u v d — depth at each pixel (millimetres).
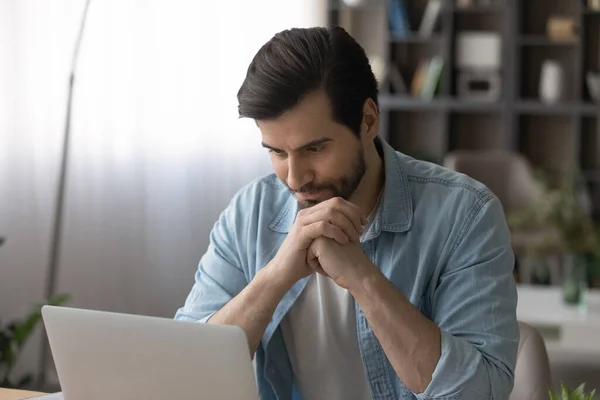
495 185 6930
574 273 5039
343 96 1864
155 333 1683
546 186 6734
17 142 5832
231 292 2258
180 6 6402
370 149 2129
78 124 5996
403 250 2094
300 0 6770
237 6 6543
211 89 6527
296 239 1998
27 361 5664
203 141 6531
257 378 2232
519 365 2463
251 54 6598
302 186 1938
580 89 7473
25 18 5785
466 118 7938
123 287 6273
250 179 6680
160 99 6387
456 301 1998
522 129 7855
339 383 2199
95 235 6137
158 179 6422
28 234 5895
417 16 7812
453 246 2045
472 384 1878
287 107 1834
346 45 1896
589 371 3656
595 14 7609
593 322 4758
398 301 1926
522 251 6469
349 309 2145
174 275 6496
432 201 2102
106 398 1774
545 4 7730
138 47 6258
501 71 7668
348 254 1960
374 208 2168
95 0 5988
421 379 1905
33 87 5852
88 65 6012
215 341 1639
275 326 2164
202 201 6555
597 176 7570
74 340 1758
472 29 7840
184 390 1702
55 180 5914
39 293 5922
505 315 1970
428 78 7559
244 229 2271
